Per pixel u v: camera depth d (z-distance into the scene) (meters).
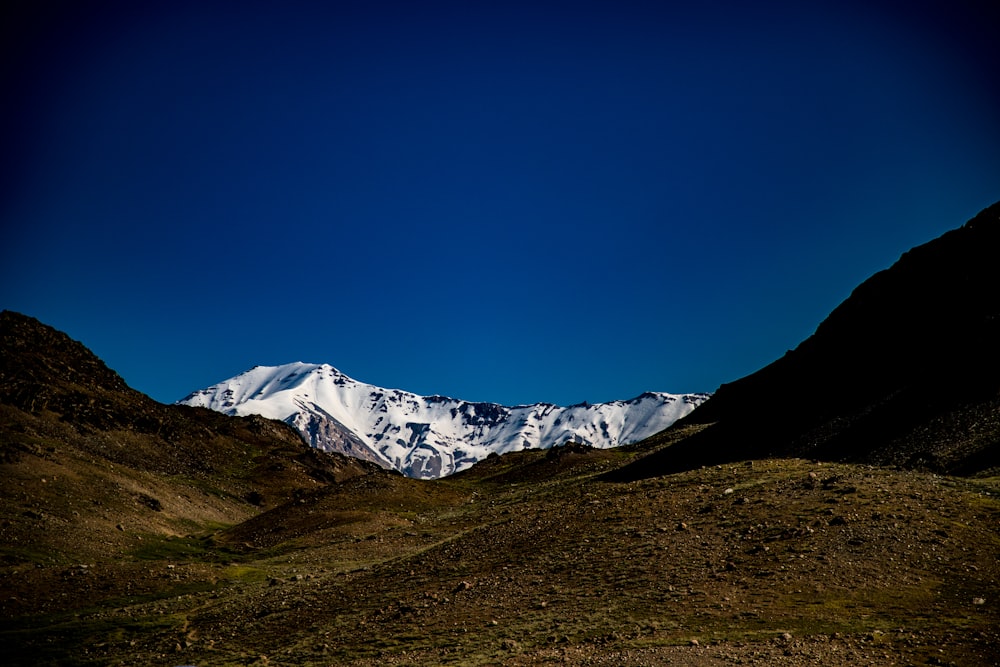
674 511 50.97
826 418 82.69
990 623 28.45
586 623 35.25
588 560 45.16
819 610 32.22
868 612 31.28
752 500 48.56
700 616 33.72
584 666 28.84
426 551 61.03
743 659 27.42
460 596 44.28
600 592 39.50
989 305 78.19
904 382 77.50
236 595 59.38
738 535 43.09
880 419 71.69
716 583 37.44
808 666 25.80
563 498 73.25
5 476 93.81
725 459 87.12
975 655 25.55
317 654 39.03
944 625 28.81
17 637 51.22
